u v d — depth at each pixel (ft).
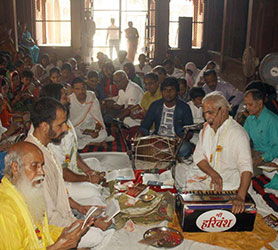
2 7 38.37
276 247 10.50
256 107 14.61
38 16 64.13
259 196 13.44
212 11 56.75
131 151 14.56
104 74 27.58
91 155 17.47
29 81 22.56
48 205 9.66
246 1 44.57
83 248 10.10
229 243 10.58
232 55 46.01
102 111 22.80
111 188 13.07
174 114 16.85
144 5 102.78
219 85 21.97
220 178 12.01
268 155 14.84
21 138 13.47
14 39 39.29
